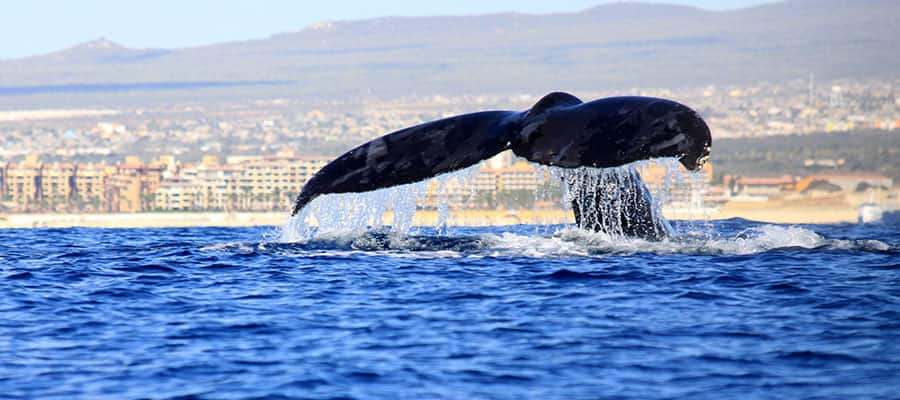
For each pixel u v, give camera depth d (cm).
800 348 3459
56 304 4281
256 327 3838
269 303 4269
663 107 4541
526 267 4978
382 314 4034
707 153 4428
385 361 3362
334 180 4881
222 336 3706
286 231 6012
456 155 4738
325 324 3875
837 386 3053
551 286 4534
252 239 7531
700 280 4612
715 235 5900
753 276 4706
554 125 4647
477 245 5575
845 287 4450
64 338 3694
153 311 4141
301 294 4450
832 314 3959
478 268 4981
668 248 5359
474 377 3192
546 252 5341
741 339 3591
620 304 4162
